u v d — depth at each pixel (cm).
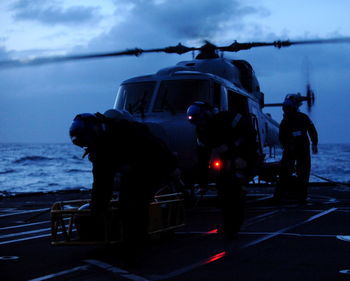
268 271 436
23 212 1025
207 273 432
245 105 1211
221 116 640
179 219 654
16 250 569
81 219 538
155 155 479
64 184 3631
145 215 475
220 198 623
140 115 1051
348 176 4716
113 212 531
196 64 1192
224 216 618
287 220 787
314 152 1113
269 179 1344
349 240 594
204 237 639
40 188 3169
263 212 914
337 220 779
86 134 462
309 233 650
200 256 510
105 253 546
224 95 1087
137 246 466
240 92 1187
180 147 974
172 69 1124
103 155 463
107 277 425
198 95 1048
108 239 533
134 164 472
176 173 497
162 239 628
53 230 539
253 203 1122
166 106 1045
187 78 1070
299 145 1094
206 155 657
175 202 640
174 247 568
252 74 1341
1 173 5322
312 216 835
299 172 1092
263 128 1325
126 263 462
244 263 471
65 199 1335
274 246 558
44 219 900
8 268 467
